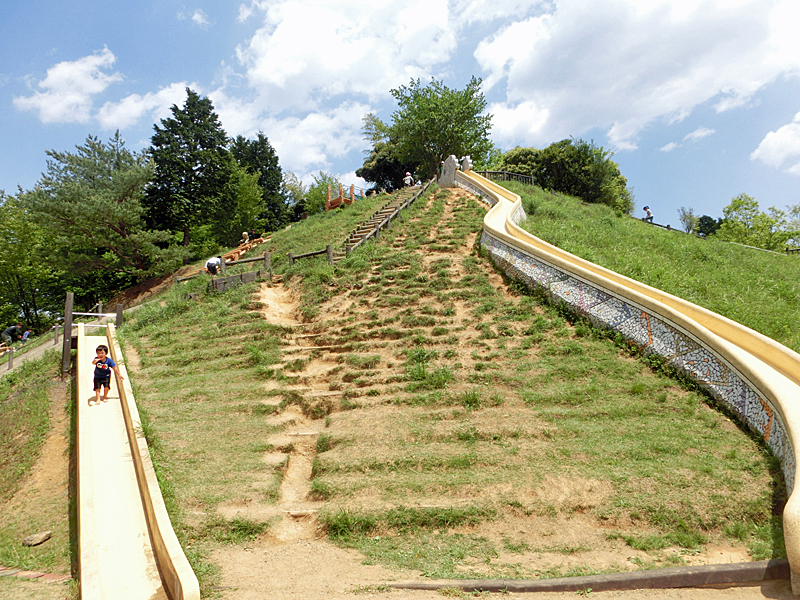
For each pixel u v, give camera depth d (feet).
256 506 20.29
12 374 45.44
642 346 30.73
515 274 44.11
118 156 102.99
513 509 18.86
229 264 63.72
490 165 138.41
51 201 87.66
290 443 25.80
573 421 24.54
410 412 27.22
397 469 21.95
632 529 17.54
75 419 33.55
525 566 15.80
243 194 139.33
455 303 41.63
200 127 133.69
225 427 27.35
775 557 15.30
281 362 36.09
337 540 18.30
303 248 65.98
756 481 19.07
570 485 19.74
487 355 32.68
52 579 17.83
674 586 14.38
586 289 36.09
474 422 25.22
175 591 14.57
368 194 116.67
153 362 38.14
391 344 35.88
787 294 45.24
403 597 14.11
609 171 122.11
